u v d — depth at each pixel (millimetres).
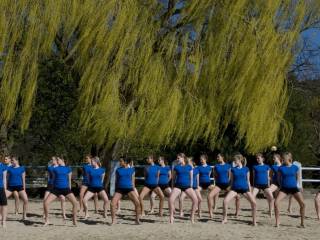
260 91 19656
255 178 17344
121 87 20234
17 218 17031
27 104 20109
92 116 19531
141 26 19781
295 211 19547
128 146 25281
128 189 15375
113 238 12992
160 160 18219
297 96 31406
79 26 19953
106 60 19531
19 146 31312
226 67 19781
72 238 13000
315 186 33250
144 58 19641
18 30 19953
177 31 20531
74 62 20844
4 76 20000
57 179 15156
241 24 19719
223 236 13352
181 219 16828
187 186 15961
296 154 31172
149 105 19703
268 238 13070
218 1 19953
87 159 17484
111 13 19531
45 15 19719
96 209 18188
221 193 27641
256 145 20047
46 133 28859
